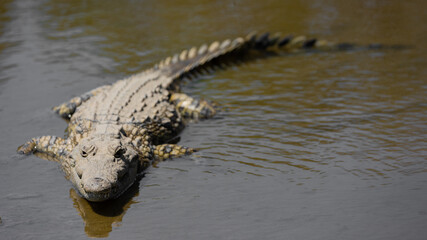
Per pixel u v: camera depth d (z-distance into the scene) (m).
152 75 22.89
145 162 16.09
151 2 40.03
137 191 14.20
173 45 29.25
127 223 12.38
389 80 22.67
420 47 27.75
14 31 31.62
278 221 12.14
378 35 30.47
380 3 38.44
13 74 24.25
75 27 32.69
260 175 14.66
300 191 13.57
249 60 27.64
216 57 26.88
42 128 18.83
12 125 18.92
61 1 40.25
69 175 15.05
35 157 16.61
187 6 38.69
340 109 19.53
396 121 18.03
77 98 20.34
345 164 15.02
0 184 14.57
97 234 11.90
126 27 32.84
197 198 13.48
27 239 11.66
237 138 17.44
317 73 24.45
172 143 17.72
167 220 12.42
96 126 16.73
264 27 33.06
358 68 24.83
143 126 17.55
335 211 12.48
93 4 39.31
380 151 15.74
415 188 13.41
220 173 14.95
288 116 19.12
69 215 12.84
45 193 14.08
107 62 26.22
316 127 17.91
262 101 20.94
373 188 13.54
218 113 19.89
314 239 11.35
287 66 26.03
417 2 38.03
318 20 34.47
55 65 25.64
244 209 12.77
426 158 15.08
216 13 36.62
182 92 22.47
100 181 12.95
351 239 11.27
